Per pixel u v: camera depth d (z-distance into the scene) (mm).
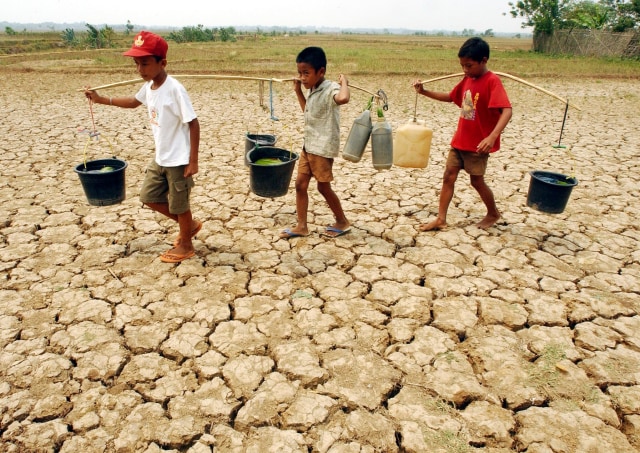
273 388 2436
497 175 5824
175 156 3164
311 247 3898
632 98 12453
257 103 10500
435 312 3086
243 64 18938
